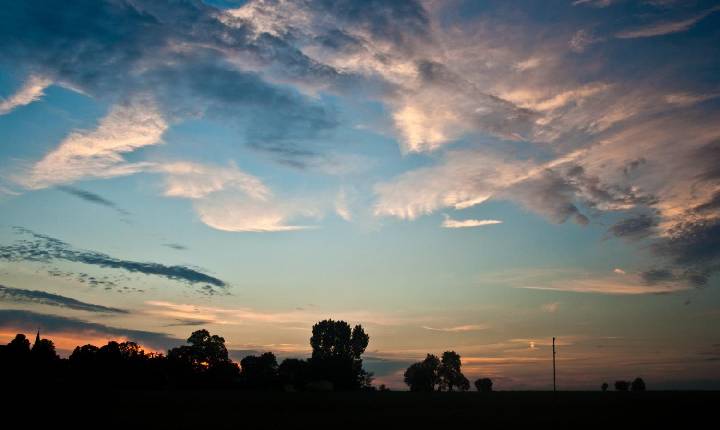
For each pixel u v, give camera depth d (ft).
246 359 499.10
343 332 507.71
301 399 321.93
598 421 188.34
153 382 429.79
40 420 169.68
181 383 458.50
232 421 181.27
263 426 167.12
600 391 466.70
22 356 296.71
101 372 378.73
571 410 245.86
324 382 459.73
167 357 468.75
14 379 270.87
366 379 511.81
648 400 320.50
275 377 485.15
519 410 244.22
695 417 207.41
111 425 159.02
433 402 310.45
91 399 256.11
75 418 177.78
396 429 161.27
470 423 181.68
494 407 267.18
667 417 206.80
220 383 470.39
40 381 278.67
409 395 396.78
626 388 510.99
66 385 285.23
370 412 232.53
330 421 187.32
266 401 300.61
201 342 488.02
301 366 494.59
